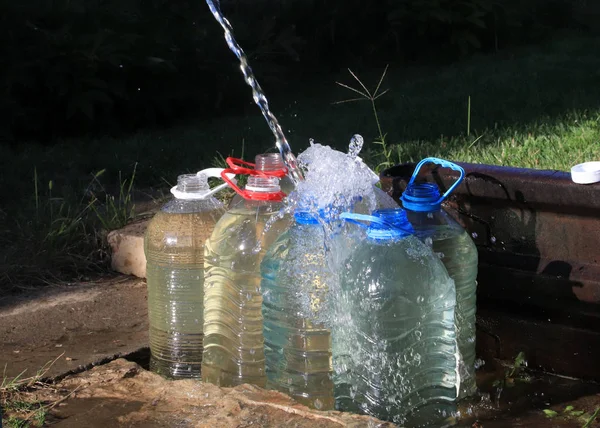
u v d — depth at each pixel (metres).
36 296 3.92
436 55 9.45
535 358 2.96
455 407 2.59
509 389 2.84
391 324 2.48
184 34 7.71
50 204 4.75
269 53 8.23
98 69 7.25
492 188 2.96
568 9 10.87
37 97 7.18
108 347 3.28
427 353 2.54
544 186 2.85
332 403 2.68
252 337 2.85
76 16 7.28
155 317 3.15
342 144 5.77
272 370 2.76
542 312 2.95
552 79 7.10
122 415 2.63
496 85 7.10
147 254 3.16
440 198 2.76
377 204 2.84
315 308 2.64
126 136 7.23
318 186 2.63
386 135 5.80
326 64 9.37
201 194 3.07
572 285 2.84
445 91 7.19
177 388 2.78
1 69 6.99
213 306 2.91
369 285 2.47
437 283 2.51
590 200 2.76
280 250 2.67
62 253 4.30
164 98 7.56
